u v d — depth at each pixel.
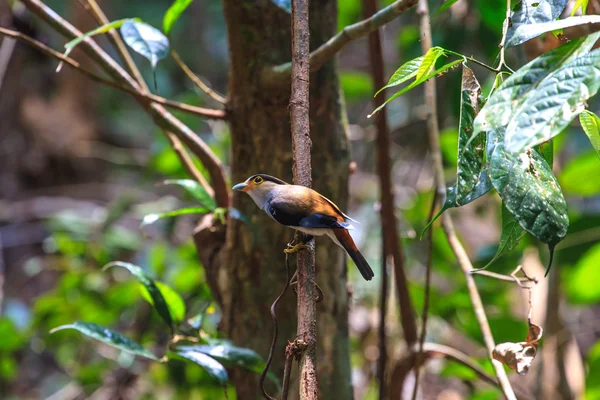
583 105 3.03
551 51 3.11
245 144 6.45
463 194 3.53
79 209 19.09
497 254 4.07
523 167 3.46
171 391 11.46
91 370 10.54
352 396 6.55
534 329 4.72
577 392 10.29
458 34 9.59
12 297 17.75
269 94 6.24
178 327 6.66
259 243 6.40
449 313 10.03
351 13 10.82
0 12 9.59
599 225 9.52
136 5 25.84
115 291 10.83
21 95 20.52
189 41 25.14
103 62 6.71
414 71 3.77
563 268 11.04
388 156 7.51
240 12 6.21
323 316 6.38
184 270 10.25
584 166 9.81
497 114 3.04
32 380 14.63
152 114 6.82
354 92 11.97
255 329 6.43
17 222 18.86
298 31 4.37
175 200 12.10
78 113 21.47
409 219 11.55
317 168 6.39
